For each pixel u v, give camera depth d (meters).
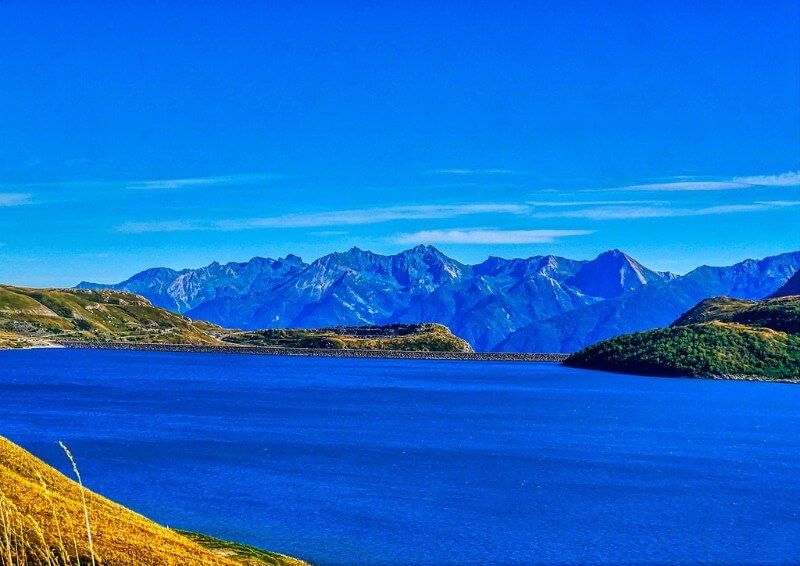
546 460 134.50
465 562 75.00
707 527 88.88
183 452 135.62
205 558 52.91
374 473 119.06
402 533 84.38
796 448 153.00
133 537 51.22
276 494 102.00
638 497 104.50
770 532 87.19
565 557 77.19
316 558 75.00
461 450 145.25
